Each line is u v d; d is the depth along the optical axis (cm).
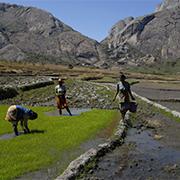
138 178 1423
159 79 16125
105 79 12162
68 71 18200
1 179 1340
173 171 1523
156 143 2112
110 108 3644
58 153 1759
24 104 3959
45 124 2547
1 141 1983
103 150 1830
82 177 1421
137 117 3034
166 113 3394
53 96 4856
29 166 1518
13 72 12250
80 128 2381
